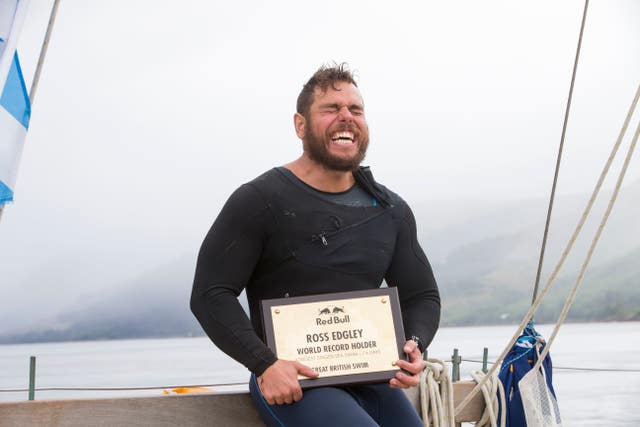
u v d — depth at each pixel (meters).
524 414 3.66
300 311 2.79
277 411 2.81
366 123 2.97
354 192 3.01
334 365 2.77
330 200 2.94
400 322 2.85
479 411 3.77
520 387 3.60
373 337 2.81
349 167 2.91
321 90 2.94
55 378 26.91
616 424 11.17
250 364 2.71
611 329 54.34
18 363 38.75
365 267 2.93
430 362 3.59
